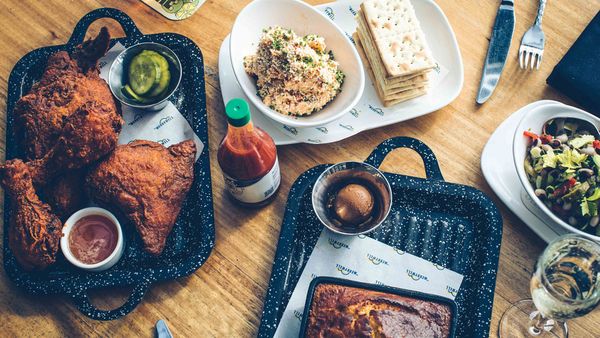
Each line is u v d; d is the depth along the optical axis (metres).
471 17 0.64
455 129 0.60
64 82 0.56
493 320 0.54
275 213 0.58
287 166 0.60
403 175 0.56
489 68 0.61
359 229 0.54
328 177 0.55
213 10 0.65
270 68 0.57
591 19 0.64
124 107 0.61
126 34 0.63
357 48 0.63
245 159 0.50
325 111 0.59
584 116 0.55
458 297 0.53
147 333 0.54
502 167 0.57
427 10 0.63
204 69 0.63
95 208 0.55
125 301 0.55
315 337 0.48
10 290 0.56
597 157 0.53
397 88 0.59
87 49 0.58
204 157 0.58
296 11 0.60
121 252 0.55
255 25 0.61
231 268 0.56
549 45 0.63
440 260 0.54
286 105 0.58
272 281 0.53
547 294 0.45
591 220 0.52
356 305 0.48
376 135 0.60
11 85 0.62
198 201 0.57
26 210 0.52
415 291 0.49
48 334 0.55
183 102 0.62
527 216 0.55
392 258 0.54
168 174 0.55
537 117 0.55
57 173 0.54
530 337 0.54
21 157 0.59
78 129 0.52
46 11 0.66
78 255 0.54
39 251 0.52
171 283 0.56
